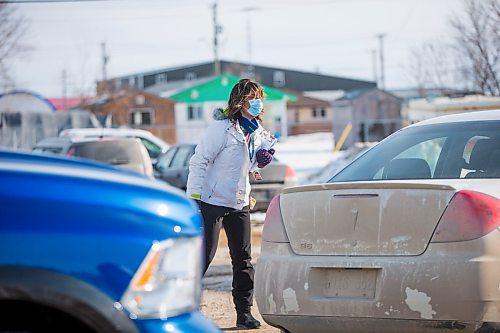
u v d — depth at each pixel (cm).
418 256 811
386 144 1021
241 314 1082
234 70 13775
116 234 523
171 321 536
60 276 505
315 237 869
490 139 959
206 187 1059
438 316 795
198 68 14938
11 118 5369
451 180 885
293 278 868
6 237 501
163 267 535
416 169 965
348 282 842
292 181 2458
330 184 868
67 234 511
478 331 788
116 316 512
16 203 509
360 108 6638
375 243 834
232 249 1084
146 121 8544
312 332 868
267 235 905
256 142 1077
